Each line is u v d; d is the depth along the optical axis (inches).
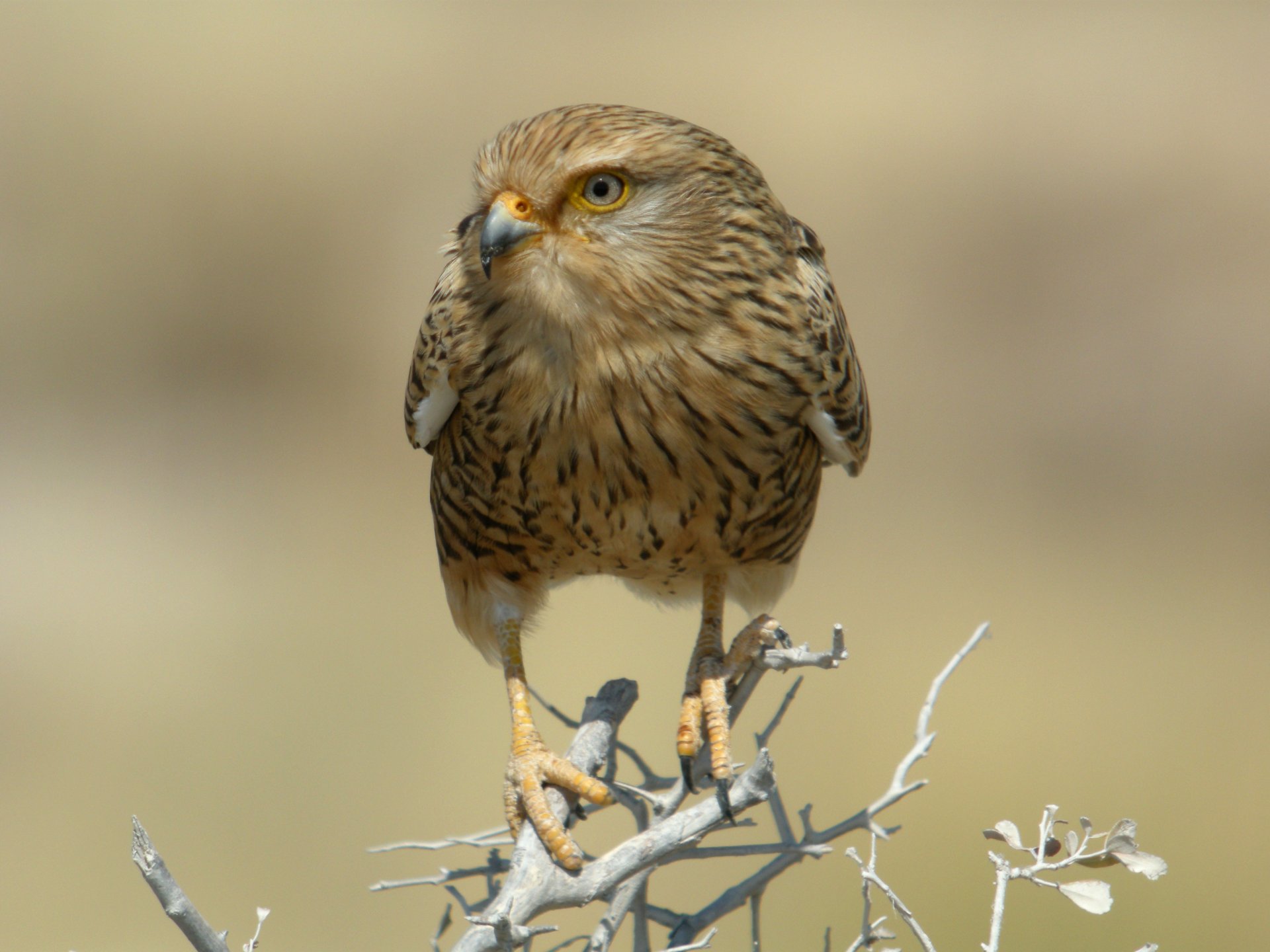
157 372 1182.3
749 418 343.6
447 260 366.0
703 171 333.7
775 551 377.1
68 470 1080.2
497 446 348.8
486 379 343.6
